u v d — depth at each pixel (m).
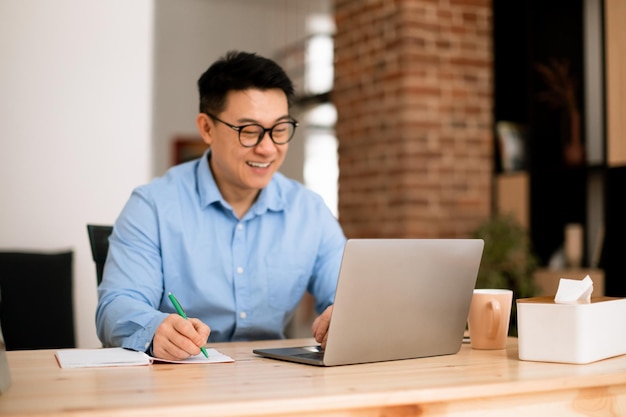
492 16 4.57
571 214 4.41
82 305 2.93
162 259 2.00
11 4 2.87
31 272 2.62
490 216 4.56
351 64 4.86
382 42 4.56
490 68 4.57
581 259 4.18
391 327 1.49
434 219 4.41
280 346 1.78
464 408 1.22
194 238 2.02
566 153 4.20
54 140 2.92
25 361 1.48
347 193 4.91
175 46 7.71
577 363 1.45
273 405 1.07
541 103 4.42
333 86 5.07
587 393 1.33
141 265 1.93
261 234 2.10
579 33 4.26
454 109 4.47
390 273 1.46
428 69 4.40
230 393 1.12
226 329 2.07
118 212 3.00
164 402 1.05
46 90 2.91
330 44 7.72
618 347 1.54
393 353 1.51
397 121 4.43
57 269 2.67
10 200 2.86
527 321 1.50
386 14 4.52
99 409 1.00
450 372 1.35
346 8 4.92
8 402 1.05
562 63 4.32
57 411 0.99
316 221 2.19
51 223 2.91
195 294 2.03
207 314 2.06
